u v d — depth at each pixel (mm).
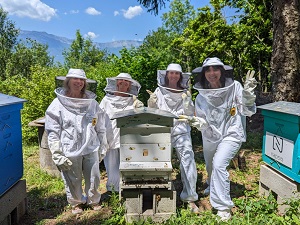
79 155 2957
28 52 28578
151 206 3018
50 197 3674
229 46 7453
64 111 2947
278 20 4828
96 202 3242
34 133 6996
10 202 2752
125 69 6230
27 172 4645
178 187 3934
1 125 2613
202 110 3176
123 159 2799
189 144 3250
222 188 2924
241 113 3047
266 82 9367
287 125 2906
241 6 8031
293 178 2799
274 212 2951
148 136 2777
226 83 2996
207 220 2744
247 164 4875
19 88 8422
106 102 3539
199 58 7609
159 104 3467
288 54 4777
